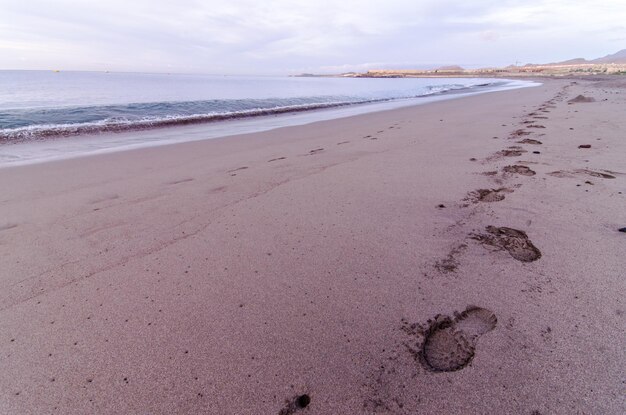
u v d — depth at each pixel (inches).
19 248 93.6
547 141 194.2
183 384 51.7
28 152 233.6
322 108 618.8
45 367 55.2
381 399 48.2
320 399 48.7
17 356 57.5
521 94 680.4
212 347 58.3
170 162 197.3
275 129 329.1
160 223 108.1
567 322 59.5
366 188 132.8
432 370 52.3
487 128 258.5
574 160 151.9
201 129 352.2
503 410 45.5
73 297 72.4
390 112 466.3
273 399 49.1
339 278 76.1
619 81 987.9
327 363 54.4
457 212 106.7
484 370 51.6
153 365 55.1
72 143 270.8
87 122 379.6
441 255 83.5
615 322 58.6
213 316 65.6
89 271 82.0
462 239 90.4
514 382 49.3
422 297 68.7
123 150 236.8
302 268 80.5
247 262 83.8
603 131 216.1
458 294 69.0
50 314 67.3
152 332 62.0
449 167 154.4
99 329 63.1
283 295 71.2
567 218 96.9
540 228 92.6
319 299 69.5
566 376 49.5
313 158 188.7
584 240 85.0
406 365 53.4
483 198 116.5
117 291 74.0
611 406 44.8
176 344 59.1
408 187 131.4
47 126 339.3
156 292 73.3
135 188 146.2
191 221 108.9
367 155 188.2
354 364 54.0
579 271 73.2
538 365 51.7
